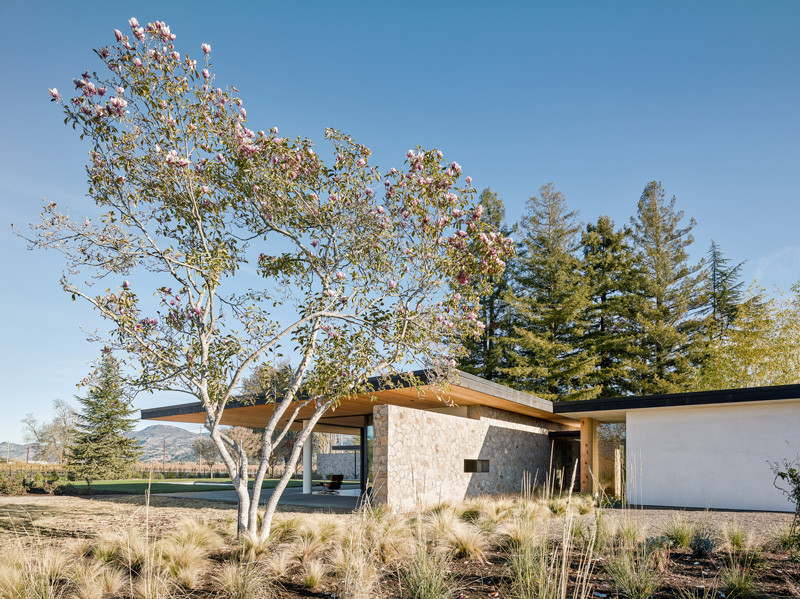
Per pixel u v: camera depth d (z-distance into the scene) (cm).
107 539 615
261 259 763
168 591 432
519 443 1617
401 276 728
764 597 401
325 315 694
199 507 1183
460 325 721
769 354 2059
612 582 439
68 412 3931
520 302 2483
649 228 2664
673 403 1223
